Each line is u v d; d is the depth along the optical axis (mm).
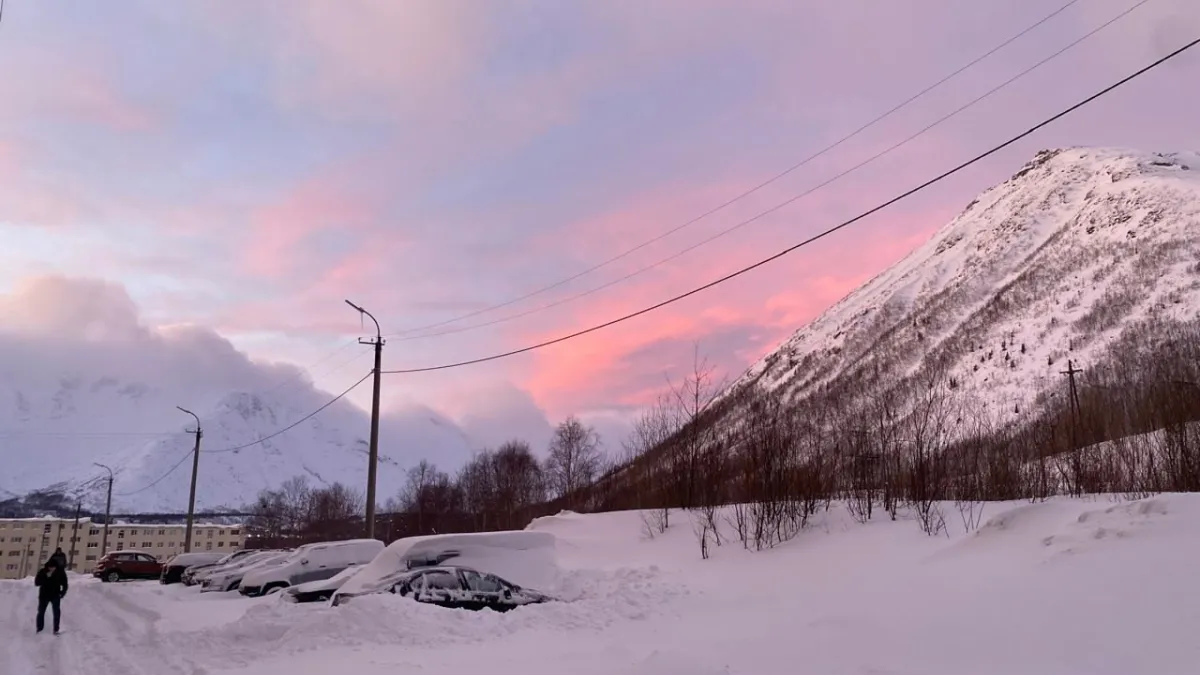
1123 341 60719
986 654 7492
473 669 8812
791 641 8914
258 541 87812
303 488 136875
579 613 12836
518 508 48281
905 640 8289
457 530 57812
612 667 8438
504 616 12422
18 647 14156
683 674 7496
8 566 99312
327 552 23703
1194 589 8375
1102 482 17609
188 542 51219
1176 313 62281
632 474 28922
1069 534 11945
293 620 12727
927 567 12688
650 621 12086
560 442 62906
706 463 22641
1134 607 8203
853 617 9641
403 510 77312
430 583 14203
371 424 29688
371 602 12117
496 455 71500
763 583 14266
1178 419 17781
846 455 20172
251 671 9664
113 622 17719
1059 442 20703
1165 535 10773
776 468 19000
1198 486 16188
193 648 12133
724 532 19250
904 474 19031
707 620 11688
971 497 18641
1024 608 8953
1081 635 7672
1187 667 6457
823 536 16953
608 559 20016
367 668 9156
